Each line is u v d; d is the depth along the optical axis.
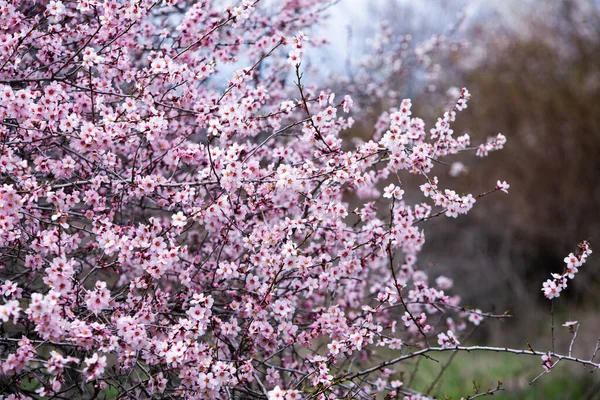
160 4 4.20
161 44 4.23
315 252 3.75
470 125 14.84
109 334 2.68
